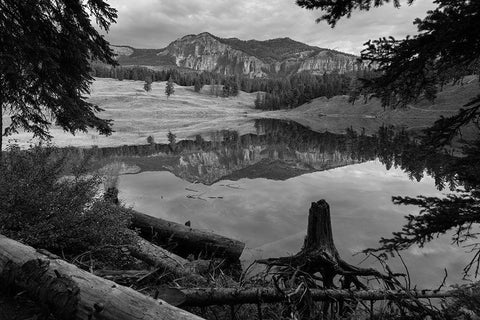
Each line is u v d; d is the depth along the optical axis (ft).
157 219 27.53
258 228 33.06
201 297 13.69
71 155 22.62
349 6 14.47
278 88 611.06
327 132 191.21
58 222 17.60
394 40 12.08
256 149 112.57
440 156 13.29
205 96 590.96
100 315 10.41
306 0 14.76
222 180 59.16
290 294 13.93
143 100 451.53
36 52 28.12
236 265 25.04
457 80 13.35
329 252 17.35
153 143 122.11
